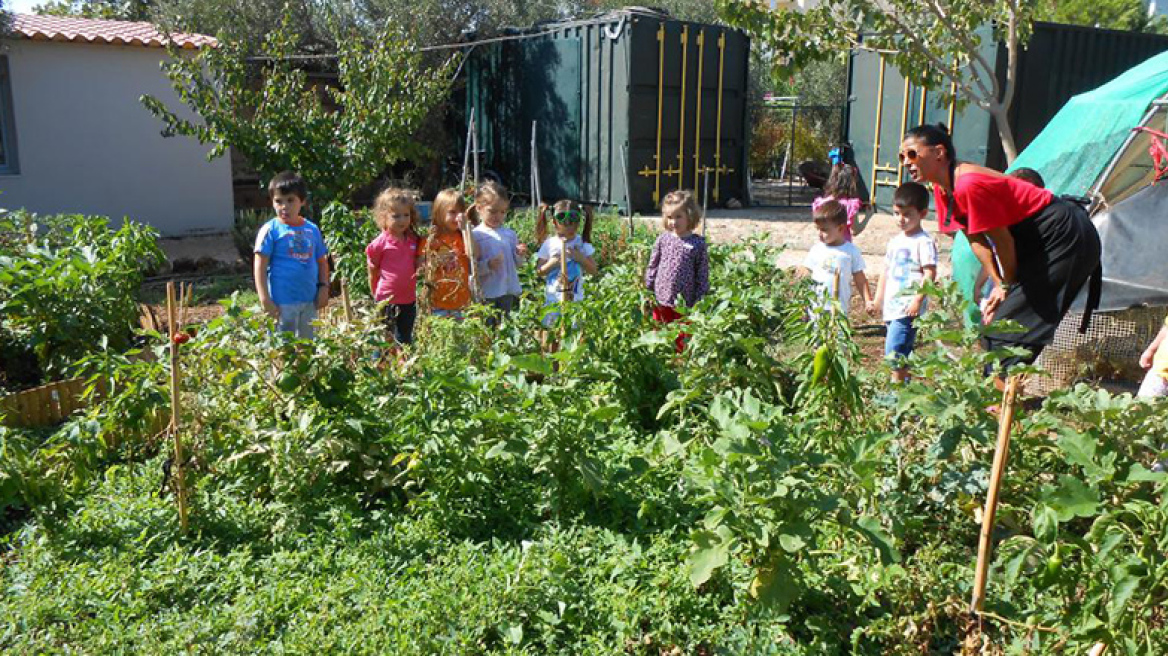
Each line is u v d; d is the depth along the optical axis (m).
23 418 5.52
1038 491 3.30
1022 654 2.96
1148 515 2.84
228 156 16.05
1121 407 3.32
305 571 3.71
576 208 6.86
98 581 3.53
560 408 4.11
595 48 17.70
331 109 20.39
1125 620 2.74
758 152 28.55
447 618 3.29
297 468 4.16
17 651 3.12
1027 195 4.72
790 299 6.79
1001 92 15.68
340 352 4.43
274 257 6.34
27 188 14.09
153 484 4.46
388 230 6.80
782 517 3.16
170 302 3.94
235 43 12.37
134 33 15.09
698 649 3.32
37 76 13.95
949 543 3.70
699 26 17.88
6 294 6.09
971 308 5.75
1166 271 6.91
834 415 3.90
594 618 3.41
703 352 4.74
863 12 9.74
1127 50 16.89
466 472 4.16
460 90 20.95
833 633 3.32
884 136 17.75
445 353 5.33
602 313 5.29
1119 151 7.01
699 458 3.52
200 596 3.53
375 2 20.12
